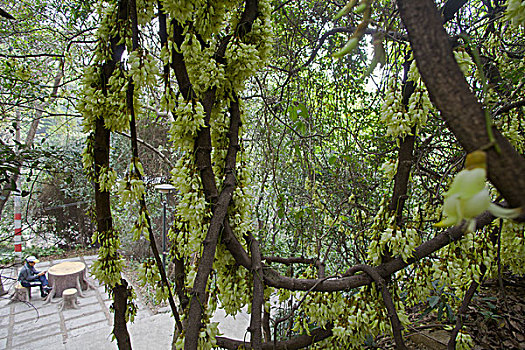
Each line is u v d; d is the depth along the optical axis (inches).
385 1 61.6
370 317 42.5
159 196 199.9
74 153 71.4
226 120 43.1
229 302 42.9
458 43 33.4
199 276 35.1
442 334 69.4
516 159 11.9
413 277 45.4
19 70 79.0
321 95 89.1
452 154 75.2
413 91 38.2
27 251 239.8
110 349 103.1
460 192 12.5
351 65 83.7
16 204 166.1
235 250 40.2
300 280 43.0
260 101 94.3
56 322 164.7
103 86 40.1
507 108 47.5
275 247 89.0
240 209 42.3
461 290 55.0
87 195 182.7
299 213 75.2
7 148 54.7
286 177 97.6
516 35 66.4
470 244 43.0
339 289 42.1
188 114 35.2
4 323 162.7
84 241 265.9
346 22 77.3
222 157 43.1
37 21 107.2
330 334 45.9
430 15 13.6
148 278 46.5
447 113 13.1
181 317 43.8
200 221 37.9
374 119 90.9
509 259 57.1
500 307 72.7
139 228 37.6
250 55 37.3
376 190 95.0
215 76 36.8
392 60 60.7
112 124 40.4
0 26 103.5
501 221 44.1
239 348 42.1
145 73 32.8
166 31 37.4
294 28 77.5
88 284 207.5
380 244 43.8
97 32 40.3
